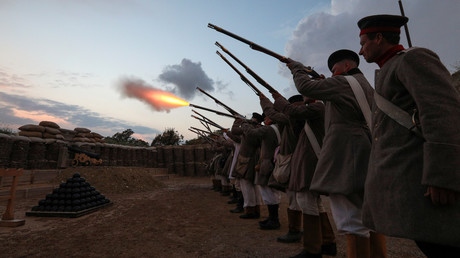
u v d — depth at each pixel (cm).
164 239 332
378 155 131
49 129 1073
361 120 189
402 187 115
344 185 173
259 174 392
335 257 270
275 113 308
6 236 339
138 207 579
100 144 1373
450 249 108
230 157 700
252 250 288
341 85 187
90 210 505
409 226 109
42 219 443
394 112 126
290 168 288
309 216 249
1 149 823
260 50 261
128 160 1650
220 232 368
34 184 847
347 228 181
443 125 100
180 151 2038
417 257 264
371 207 129
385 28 142
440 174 96
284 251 284
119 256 270
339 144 185
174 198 742
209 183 1381
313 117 248
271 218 393
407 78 117
